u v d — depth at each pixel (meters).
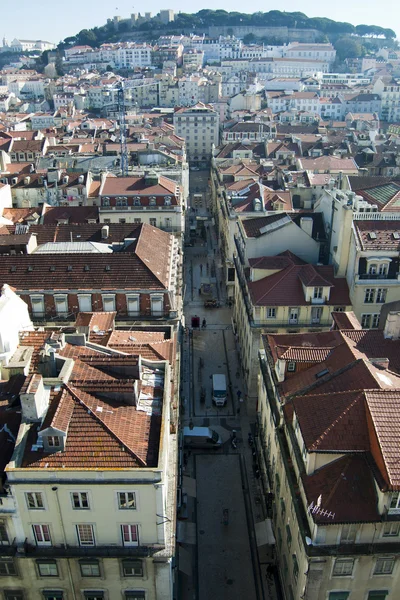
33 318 70.88
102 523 37.47
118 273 71.88
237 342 92.12
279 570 50.22
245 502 60.78
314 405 42.34
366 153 170.75
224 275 121.44
